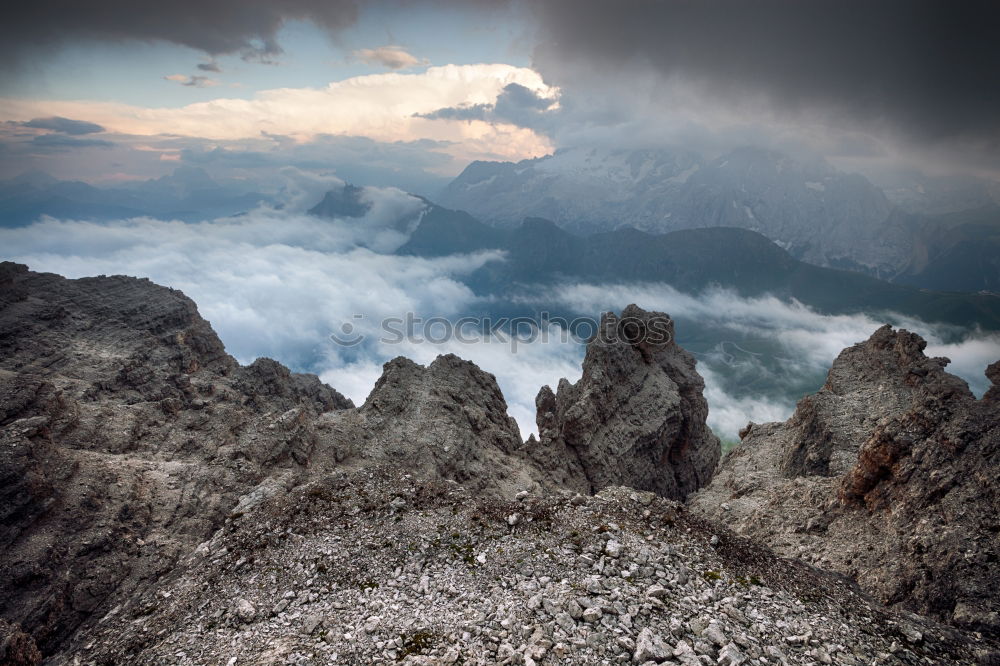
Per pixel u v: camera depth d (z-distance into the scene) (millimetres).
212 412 65938
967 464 32625
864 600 21656
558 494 28531
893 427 37438
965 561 27312
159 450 56156
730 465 63156
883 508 36188
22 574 35344
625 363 75125
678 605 20156
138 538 42000
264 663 17938
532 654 17500
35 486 40156
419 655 18031
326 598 21688
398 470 30672
